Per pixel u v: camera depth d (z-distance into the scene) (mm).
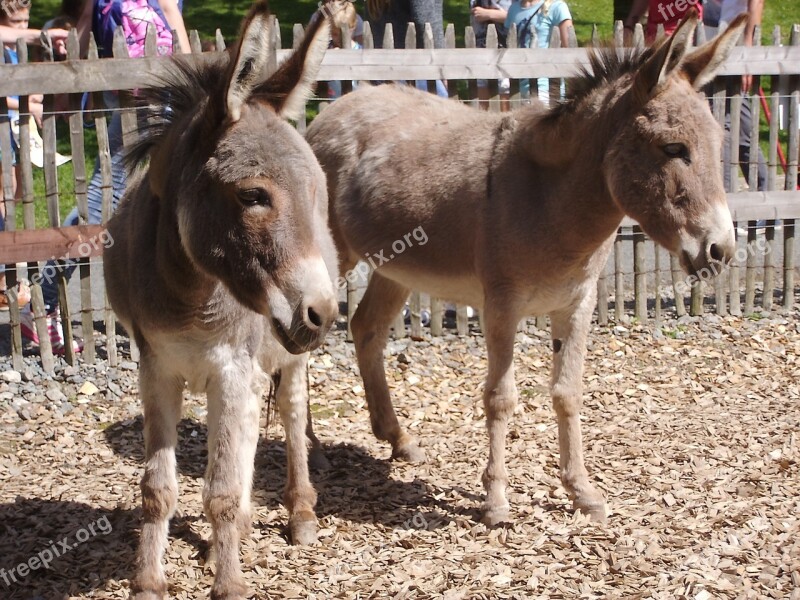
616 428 4059
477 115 3684
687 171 3072
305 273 2537
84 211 4508
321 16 2711
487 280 3402
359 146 3842
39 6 9766
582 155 3230
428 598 2955
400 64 4703
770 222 5281
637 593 2953
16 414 4125
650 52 3174
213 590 2898
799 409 4207
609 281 5609
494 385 3383
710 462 3770
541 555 3164
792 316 5230
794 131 5277
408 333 4938
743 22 3150
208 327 2801
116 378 4426
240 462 3045
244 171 2547
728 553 3139
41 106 4977
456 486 3682
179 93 2865
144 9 4727
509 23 5484
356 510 3514
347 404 4375
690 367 4656
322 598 2979
